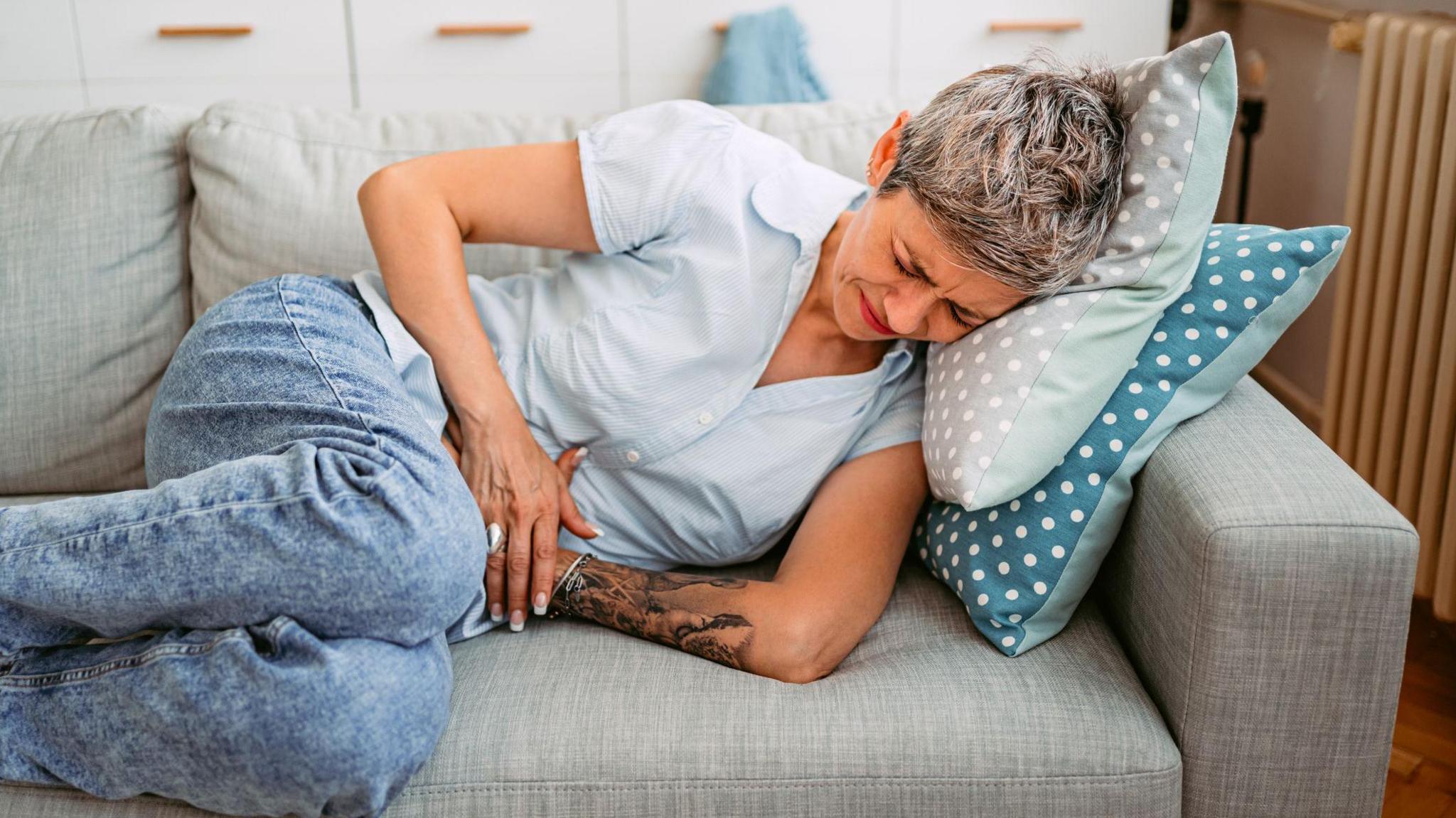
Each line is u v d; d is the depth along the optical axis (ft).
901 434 3.88
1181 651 3.04
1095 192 3.12
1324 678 2.94
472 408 3.69
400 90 8.15
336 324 3.56
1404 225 5.36
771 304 3.79
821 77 8.19
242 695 2.66
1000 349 3.30
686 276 3.78
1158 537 3.20
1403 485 5.42
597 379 3.77
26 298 4.53
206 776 2.73
